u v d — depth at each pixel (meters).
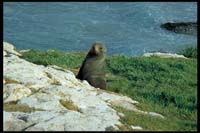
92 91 27.72
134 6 100.44
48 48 73.69
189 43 80.38
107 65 38.88
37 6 96.94
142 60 40.44
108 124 21.81
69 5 99.50
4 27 81.69
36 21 86.81
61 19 89.12
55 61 37.50
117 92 32.25
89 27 85.25
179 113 28.30
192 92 33.28
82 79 31.38
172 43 79.88
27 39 76.75
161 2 106.69
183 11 101.44
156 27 87.88
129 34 82.81
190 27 87.31
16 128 20.91
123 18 92.69
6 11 91.31
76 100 24.11
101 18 91.50
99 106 24.02
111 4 101.69
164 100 31.11
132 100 28.09
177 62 41.72
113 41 78.38
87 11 95.94
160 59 42.28
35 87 25.09
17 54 37.09
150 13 95.69
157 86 34.34
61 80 27.47
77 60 39.72
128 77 36.53
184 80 36.41
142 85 34.22
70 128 21.00
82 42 77.06
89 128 21.20
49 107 22.98
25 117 21.75
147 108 27.31
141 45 77.38
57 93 24.55
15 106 22.81
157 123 23.56
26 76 25.92
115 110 24.27
